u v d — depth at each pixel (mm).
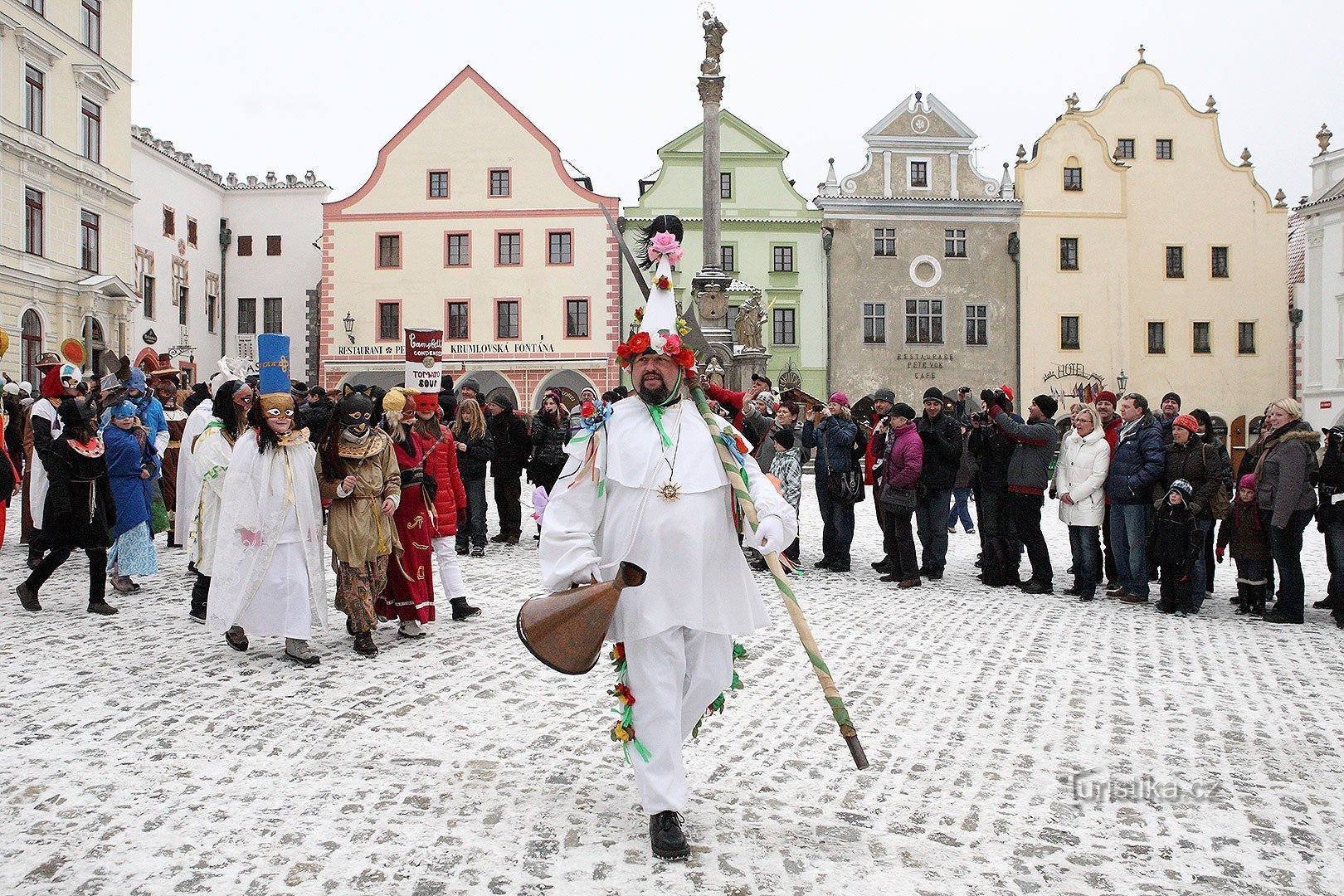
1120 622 8766
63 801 4230
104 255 32594
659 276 4215
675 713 3828
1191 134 42500
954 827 4094
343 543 6871
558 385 40188
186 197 42094
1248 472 9531
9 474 8719
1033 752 5082
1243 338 42531
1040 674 6750
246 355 45156
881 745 5137
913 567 10547
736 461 4039
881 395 11562
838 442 11523
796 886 3523
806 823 4098
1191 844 3980
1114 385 41219
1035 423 10258
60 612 8242
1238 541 9328
